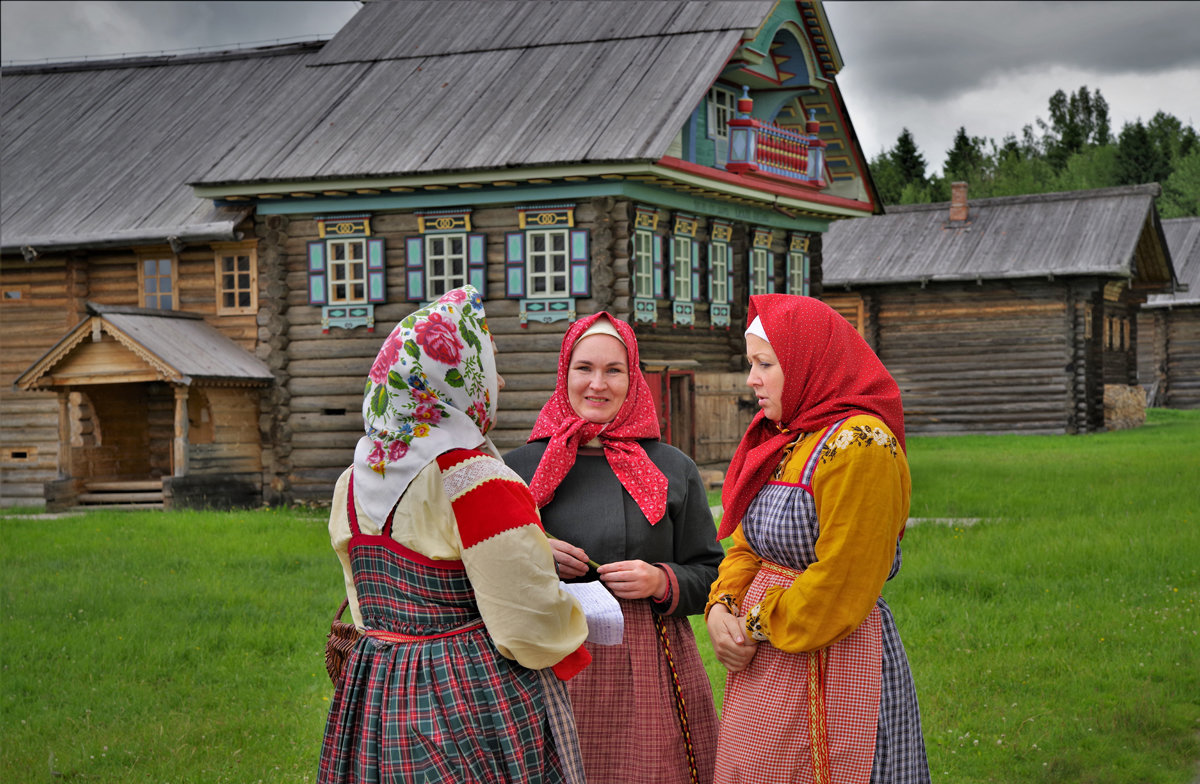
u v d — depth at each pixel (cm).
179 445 1529
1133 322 3328
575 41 1716
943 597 805
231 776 486
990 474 1664
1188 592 813
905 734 302
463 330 288
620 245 1481
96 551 1088
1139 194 2811
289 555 1055
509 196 1506
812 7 1769
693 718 338
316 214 1608
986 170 8725
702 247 1745
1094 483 1506
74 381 1536
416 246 1559
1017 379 2716
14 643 713
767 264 1911
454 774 271
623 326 359
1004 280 2722
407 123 1622
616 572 329
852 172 2058
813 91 1894
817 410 306
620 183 1461
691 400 1658
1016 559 936
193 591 876
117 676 651
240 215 1612
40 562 1031
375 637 287
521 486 282
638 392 361
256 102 1930
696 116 1684
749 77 1761
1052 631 704
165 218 1672
